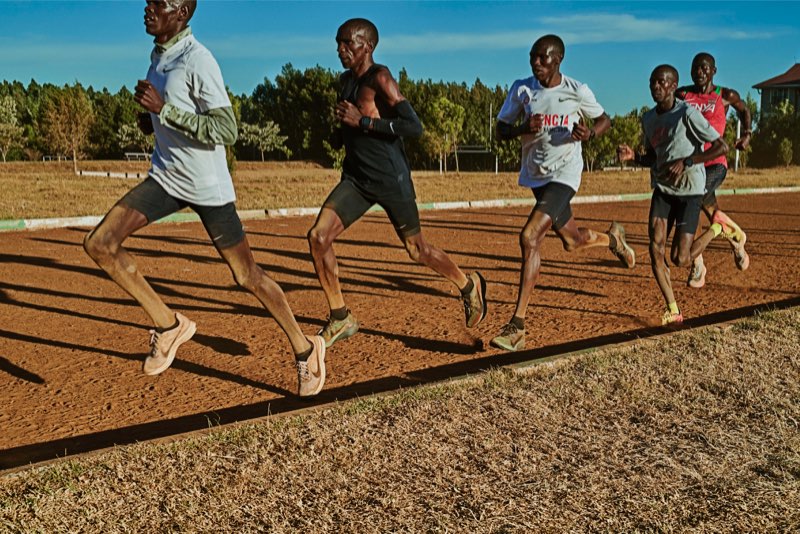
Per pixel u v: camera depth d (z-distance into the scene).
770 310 6.89
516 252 11.31
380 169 5.05
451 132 42.06
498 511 3.10
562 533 2.95
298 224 15.23
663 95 6.38
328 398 4.78
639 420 4.07
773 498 3.20
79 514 3.06
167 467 3.47
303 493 3.25
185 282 8.73
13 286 8.48
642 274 9.23
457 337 6.25
